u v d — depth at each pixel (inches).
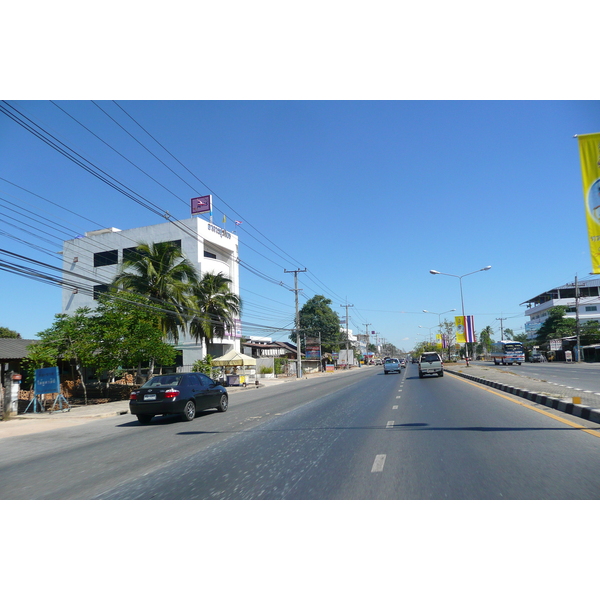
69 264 1953.7
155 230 1827.0
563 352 2810.0
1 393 735.1
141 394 600.1
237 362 1513.3
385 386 1085.1
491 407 564.1
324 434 425.4
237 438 432.5
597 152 371.9
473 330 1962.4
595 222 367.9
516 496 222.7
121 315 1013.2
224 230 1967.3
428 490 237.1
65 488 280.7
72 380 1284.4
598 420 412.2
